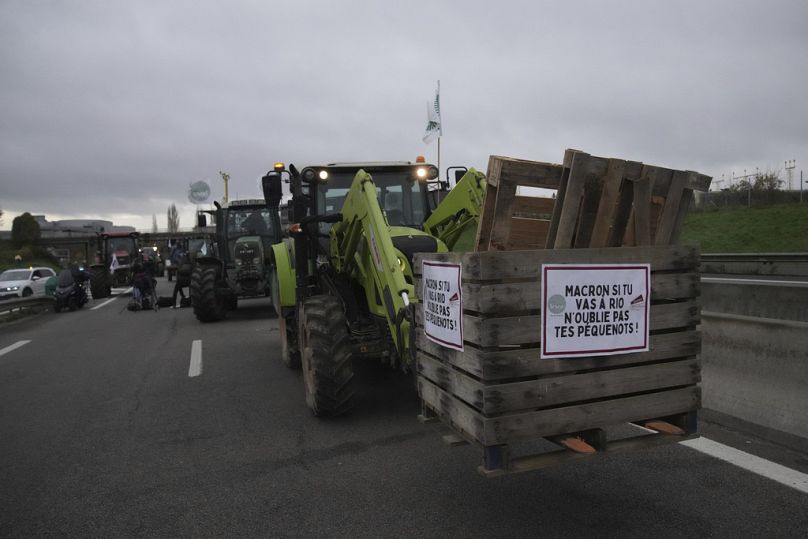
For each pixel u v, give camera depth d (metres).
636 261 2.88
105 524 3.25
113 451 4.46
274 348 8.84
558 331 2.72
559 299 2.72
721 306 7.83
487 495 3.40
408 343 4.02
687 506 3.14
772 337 4.15
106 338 10.76
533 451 4.11
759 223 24.42
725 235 24.44
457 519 3.12
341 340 4.89
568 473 3.65
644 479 3.51
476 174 5.75
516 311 2.65
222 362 7.85
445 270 2.98
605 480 3.52
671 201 3.07
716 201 29.00
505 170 2.79
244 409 5.49
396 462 3.99
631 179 2.97
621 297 2.85
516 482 3.57
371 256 4.65
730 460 3.71
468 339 2.74
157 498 3.57
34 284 22.14
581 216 2.91
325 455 4.18
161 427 5.03
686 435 3.03
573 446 2.78
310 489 3.60
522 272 2.65
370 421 4.93
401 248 4.83
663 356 2.97
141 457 4.30
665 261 2.96
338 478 3.75
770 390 4.14
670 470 3.61
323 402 4.84
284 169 6.32
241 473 3.91
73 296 17.16
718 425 4.37
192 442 4.60
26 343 10.60
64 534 3.15
